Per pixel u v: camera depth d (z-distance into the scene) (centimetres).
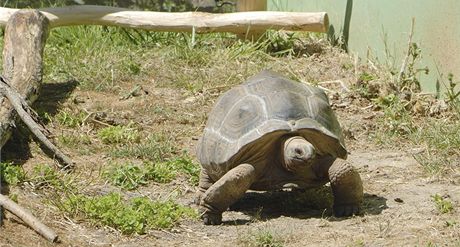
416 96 1178
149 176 920
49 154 958
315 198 847
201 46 1434
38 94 1105
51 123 1089
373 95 1209
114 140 1052
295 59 1401
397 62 1269
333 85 1277
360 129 1116
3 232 707
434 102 1162
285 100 787
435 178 934
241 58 1380
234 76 1291
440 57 1173
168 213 788
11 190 827
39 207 793
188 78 1287
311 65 1370
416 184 921
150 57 1378
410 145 1062
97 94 1227
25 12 1212
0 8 1420
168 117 1150
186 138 1090
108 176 914
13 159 934
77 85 1248
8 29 1186
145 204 798
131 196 873
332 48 1441
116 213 775
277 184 782
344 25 1440
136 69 1310
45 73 1282
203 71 1316
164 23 1424
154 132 1100
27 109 980
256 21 1419
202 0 1939
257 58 1388
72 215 784
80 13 1422
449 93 1134
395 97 1176
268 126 765
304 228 771
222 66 1339
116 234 757
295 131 768
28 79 1095
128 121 1130
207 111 1180
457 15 1137
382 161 1008
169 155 1023
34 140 974
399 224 782
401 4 1263
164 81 1282
